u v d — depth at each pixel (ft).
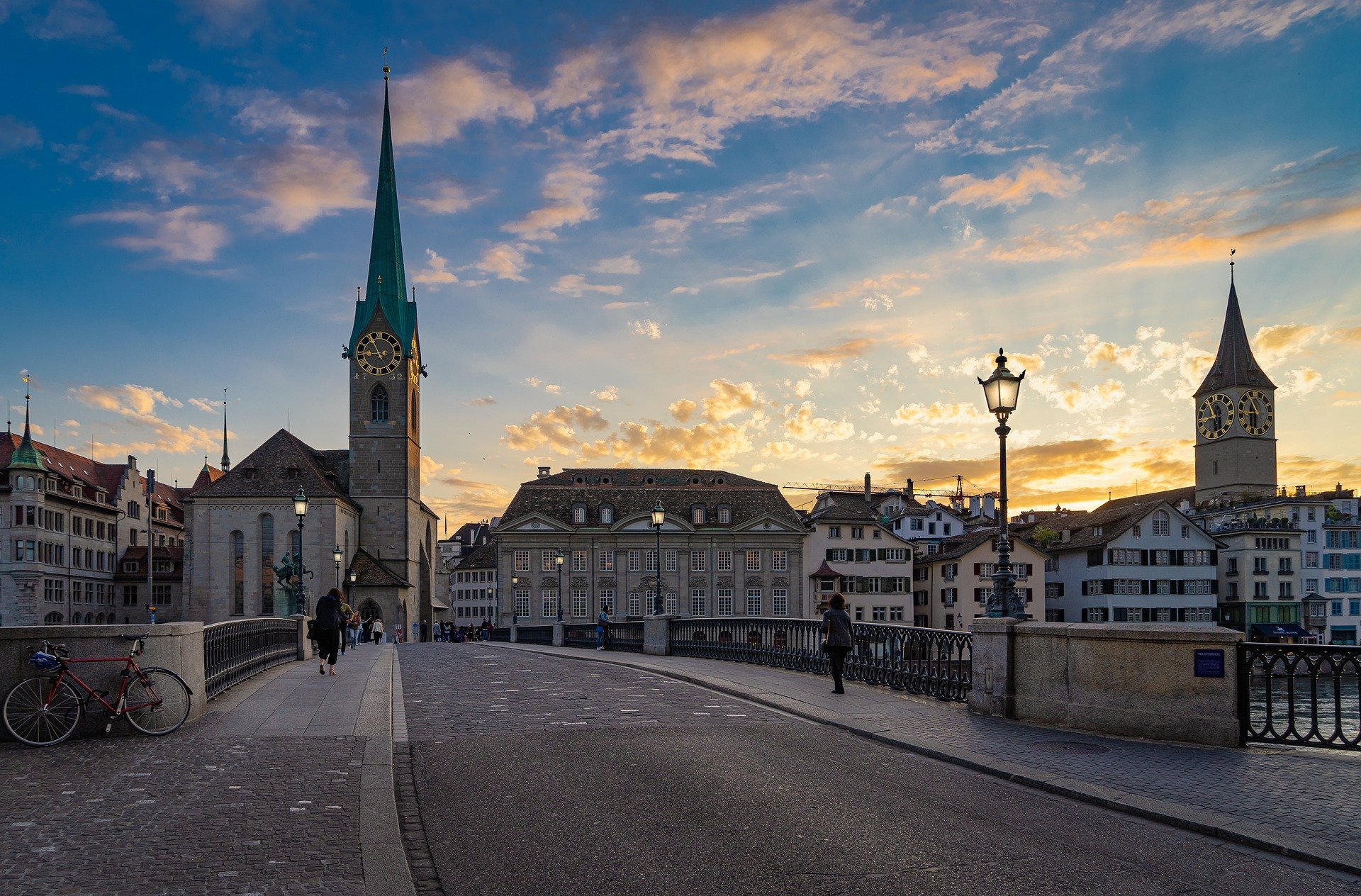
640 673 79.77
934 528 363.97
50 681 40.09
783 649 79.82
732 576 311.68
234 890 22.58
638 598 307.78
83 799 30.48
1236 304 458.50
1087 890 23.72
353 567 304.50
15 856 24.89
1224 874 24.93
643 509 314.55
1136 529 305.32
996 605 51.01
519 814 30.37
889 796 32.60
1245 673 40.98
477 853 26.43
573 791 33.24
